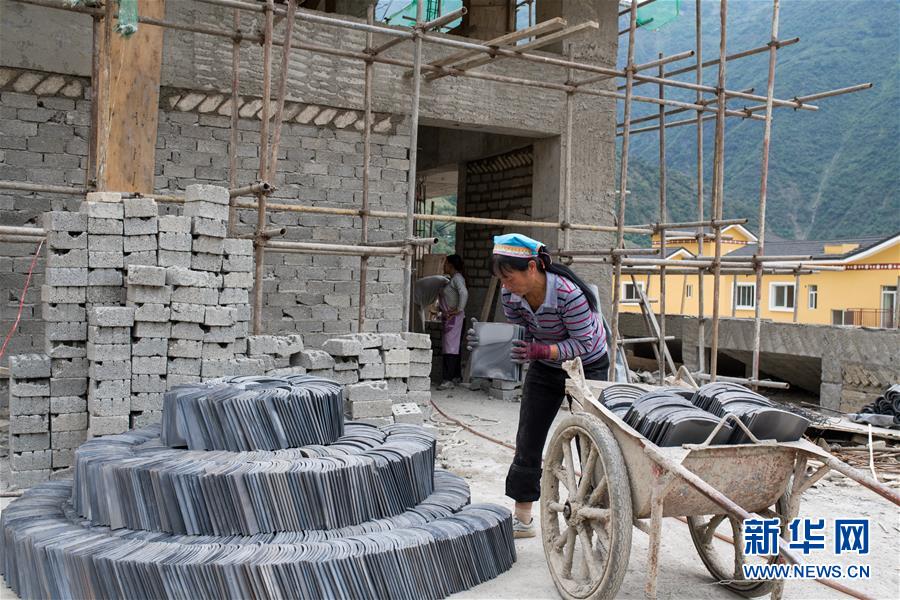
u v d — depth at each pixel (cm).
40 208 786
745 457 362
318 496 388
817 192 10131
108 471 379
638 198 7019
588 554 389
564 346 436
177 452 407
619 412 407
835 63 11675
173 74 841
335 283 939
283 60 659
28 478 546
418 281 1176
